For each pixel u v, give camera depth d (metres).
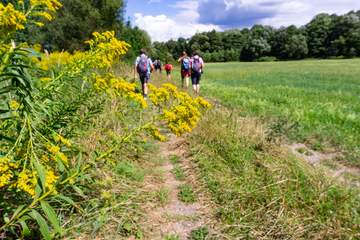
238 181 4.04
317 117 8.47
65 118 2.97
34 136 2.06
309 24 96.56
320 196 3.50
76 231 2.73
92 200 2.98
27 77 1.84
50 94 2.67
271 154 4.89
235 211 3.41
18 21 1.84
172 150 5.40
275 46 93.44
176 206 3.61
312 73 33.56
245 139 5.44
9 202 2.30
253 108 9.59
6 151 2.29
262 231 3.12
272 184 3.71
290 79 25.30
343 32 85.50
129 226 3.03
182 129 2.90
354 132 7.07
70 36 30.95
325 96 13.43
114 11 32.75
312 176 3.97
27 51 1.85
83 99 3.04
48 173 2.12
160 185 4.07
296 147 6.11
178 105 2.95
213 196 3.79
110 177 3.63
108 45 2.84
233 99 11.52
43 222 1.88
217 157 4.81
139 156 4.73
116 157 4.17
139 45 37.88
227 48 103.50
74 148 2.86
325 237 2.97
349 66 47.38
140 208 3.41
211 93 13.37
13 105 2.30
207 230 3.16
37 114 2.17
